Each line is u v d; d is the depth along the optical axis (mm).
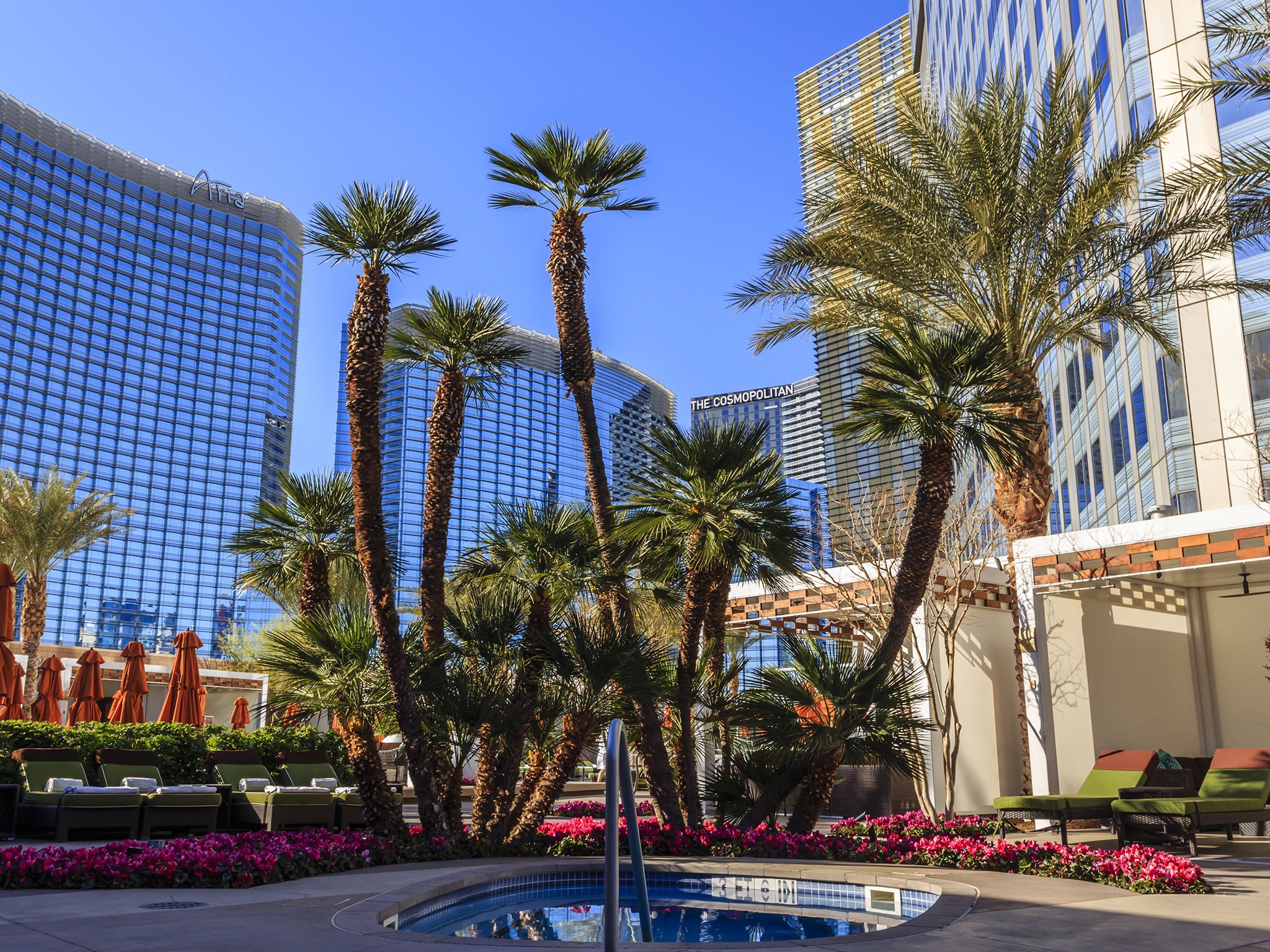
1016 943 5695
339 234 11219
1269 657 16875
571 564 11617
